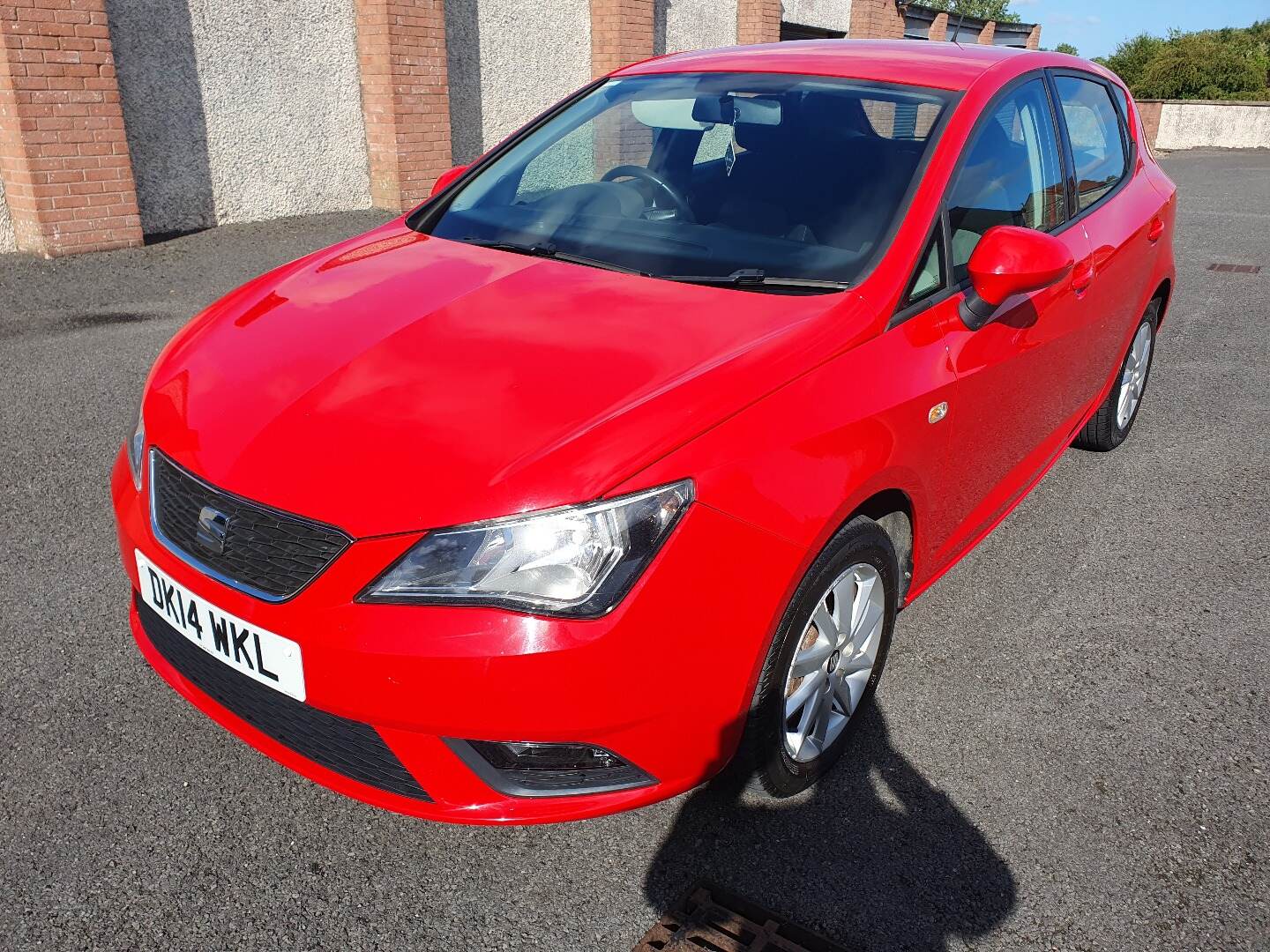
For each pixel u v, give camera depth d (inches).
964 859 94.1
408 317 96.5
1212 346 267.7
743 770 91.2
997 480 126.7
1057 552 153.8
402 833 94.5
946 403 103.1
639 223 114.7
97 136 305.6
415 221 129.6
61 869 88.7
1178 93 1294.3
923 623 132.8
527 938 84.3
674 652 77.9
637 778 82.7
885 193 109.9
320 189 391.9
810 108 122.7
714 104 127.9
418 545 74.5
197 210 354.3
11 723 106.0
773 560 82.2
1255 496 175.9
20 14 281.6
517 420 80.0
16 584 131.7
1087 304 141.3
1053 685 120.6
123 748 103.3
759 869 92.0
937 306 105.1
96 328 242.7
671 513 77.0
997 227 104.0
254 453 81.6
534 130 140.3
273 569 78.5
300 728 83.9
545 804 80.8
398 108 389.7
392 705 75.4
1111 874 93.0
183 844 92.0
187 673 92.0
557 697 74.7
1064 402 144.6
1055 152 139.5
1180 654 128.0
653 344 89.7
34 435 179.0
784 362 88.1
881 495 98.8
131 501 93.0
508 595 74.1
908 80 124.9
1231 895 91.1
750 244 108.0
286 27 365.4
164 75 334.6
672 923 86.2
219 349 97.3
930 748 108.8
